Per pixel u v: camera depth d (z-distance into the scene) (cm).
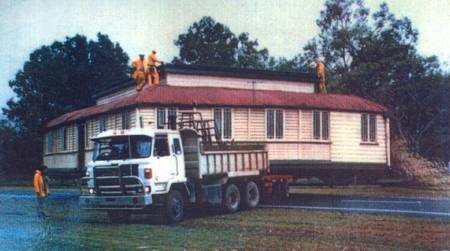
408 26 3938
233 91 2723
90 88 4925
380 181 3459
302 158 2717
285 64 4419
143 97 2439
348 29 4147
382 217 1836
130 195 1716
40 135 4944
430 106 3847
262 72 3206
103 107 2877
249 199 2142
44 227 1700
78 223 1816
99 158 1781
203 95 2573
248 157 2161
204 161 1900
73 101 4953
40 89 4847
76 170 3167
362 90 4038
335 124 2823
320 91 3394
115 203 1723
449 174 3312
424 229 1569
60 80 4816
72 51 4903
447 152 3781
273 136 2661
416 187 3334
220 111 2552
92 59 4953
